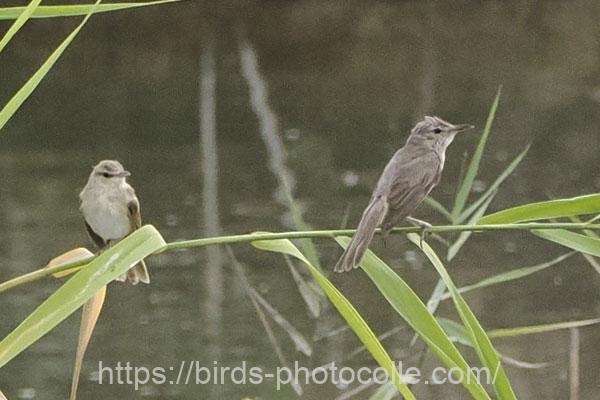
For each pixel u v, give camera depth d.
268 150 22.61
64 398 11.89
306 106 26.55
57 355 12.80
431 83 28.39
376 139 23.47
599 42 30.58
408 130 24.23
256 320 13.52
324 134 23.83
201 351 12.59
